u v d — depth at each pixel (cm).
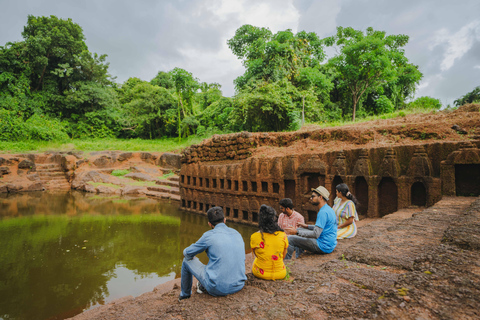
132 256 828
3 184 2006
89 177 2169
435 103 1792
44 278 680
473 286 202
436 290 206
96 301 571
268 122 2061
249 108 1964
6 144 2486
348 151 828
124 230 1096
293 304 231
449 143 668
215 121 2981
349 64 2025
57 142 2831
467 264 239
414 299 198
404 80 2597
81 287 634
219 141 1341
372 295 232
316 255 426
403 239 390
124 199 1773
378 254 339
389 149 745
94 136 3453
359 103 2508
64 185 2209
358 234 502
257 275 328
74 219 1273
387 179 759
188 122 3119
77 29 3675
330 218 426
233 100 2230
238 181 1127
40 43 3269
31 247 902
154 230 1095
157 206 1558
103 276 693
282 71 2144
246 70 2459
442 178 662
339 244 466
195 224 1177
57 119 3372
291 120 1862
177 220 1247
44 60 3281
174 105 3578
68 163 2255
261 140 1231
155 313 352
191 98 3300
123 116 3766
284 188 975
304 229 459
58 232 1070
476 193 636
